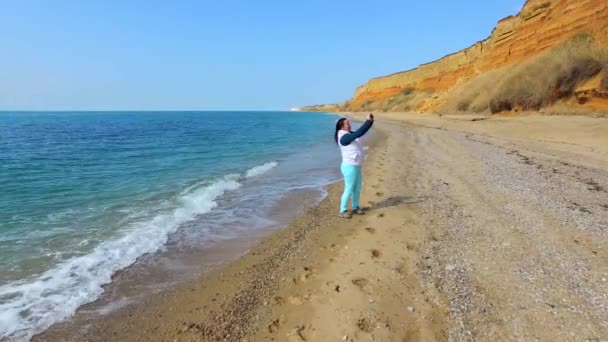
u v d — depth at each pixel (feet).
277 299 12.71
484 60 140.67
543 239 16.05
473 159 39.06
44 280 14.40
